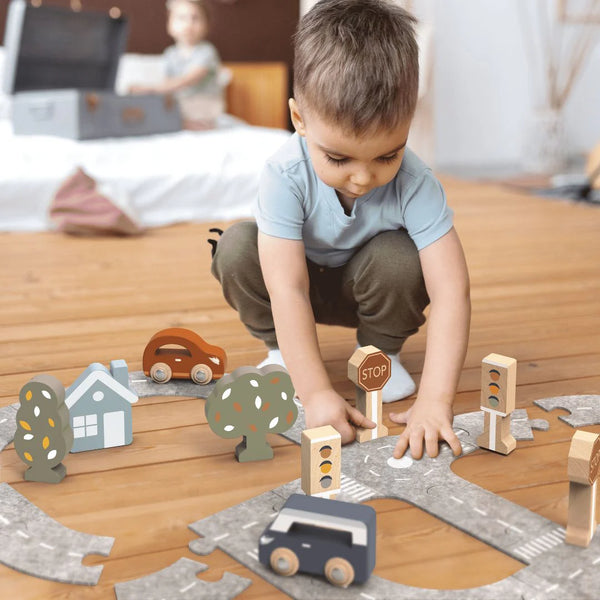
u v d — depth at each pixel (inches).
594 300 68.8
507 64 188.5
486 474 36.8
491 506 33.6
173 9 134.3
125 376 39.8
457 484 35.4
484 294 70.9
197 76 129.4
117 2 151.2
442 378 40.1
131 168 107.6
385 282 44.9
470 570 29.7
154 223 106.5
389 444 39.1
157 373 47.1
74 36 118.0
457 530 32.3
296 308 41.5
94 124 111.3
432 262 42.5
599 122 198.2
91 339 57.6
